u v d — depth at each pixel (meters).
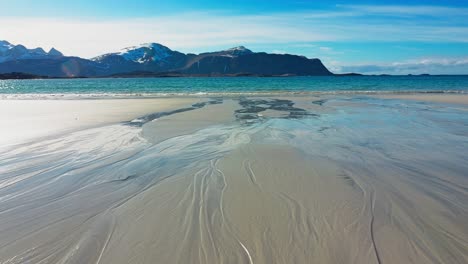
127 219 4.02
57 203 4.55
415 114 13.44
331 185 5.17
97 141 8.38
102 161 6.61
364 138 8.77
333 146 7.83
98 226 3.85
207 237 3.55
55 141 8.38
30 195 4.86
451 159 6.80
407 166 6.28
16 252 3.32
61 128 10.19
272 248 3.34
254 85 45.22
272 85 44.88
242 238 3.53
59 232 3.72
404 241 3.49
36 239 3.57
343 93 25.50
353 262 3.11
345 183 5.28
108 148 7.67
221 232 3.65
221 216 4.05
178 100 19.62
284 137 8.80
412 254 3.25
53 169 6.10
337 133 9.42
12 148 7.65
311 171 5.88
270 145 7.85
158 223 3.89
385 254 3.24
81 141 8.38
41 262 3.13
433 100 19.50
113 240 3.52
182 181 5.36
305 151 7.31
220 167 6.10
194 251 3.28
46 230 3.77
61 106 16.41
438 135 9.23
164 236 3.59
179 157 6.85
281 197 4.66
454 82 55.19
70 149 7.57
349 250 3.31
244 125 10.63
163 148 7.62
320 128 10.18
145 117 12.45
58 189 5.09
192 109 14.93
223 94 24.75
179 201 4.54
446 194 4.86
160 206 4.39
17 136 8.97
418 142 8.34
